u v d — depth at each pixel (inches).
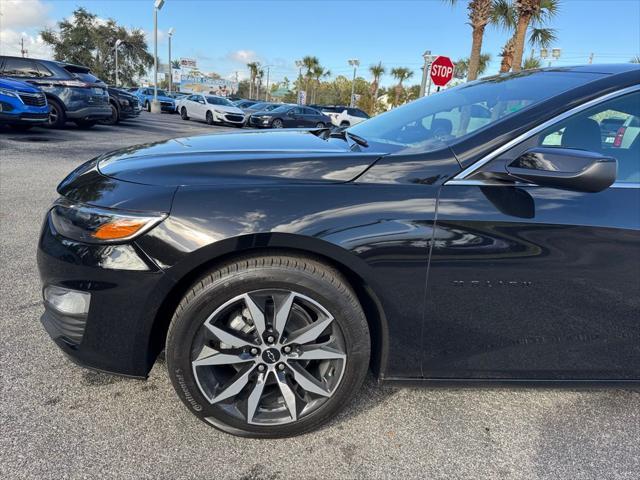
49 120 406.0
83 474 69.1
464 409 88.5
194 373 72.8
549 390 94.8
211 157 78.9
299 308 74.8
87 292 70.9
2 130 430.0
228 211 69.2
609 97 77.6
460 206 72.3
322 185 72.4
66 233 72.6
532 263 73.7
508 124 75.8
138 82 2129.7
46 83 431.5
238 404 75.9
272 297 72.2
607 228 74.3
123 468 70.8
